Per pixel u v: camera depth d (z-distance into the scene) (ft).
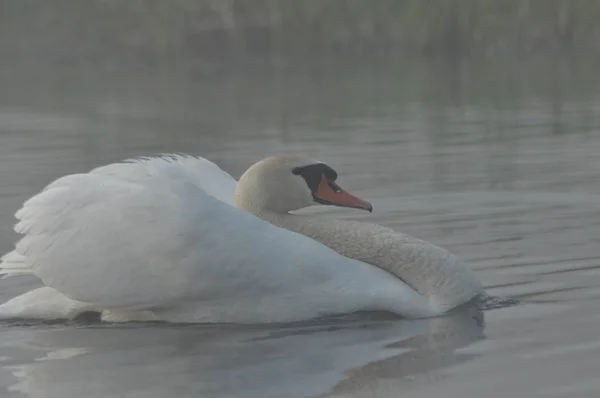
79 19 200.23
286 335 32.91
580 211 50.42
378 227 37.55
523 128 84.74
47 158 76.84
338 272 35.04
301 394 26.81
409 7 188.65
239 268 34.06
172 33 195.31
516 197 54.65
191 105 119.24
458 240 45.03
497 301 35.68
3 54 197.16
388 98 116.67
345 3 192.95
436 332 32.45
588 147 72.13
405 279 36.14
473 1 184.55
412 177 62.13
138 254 34.09
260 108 112.27
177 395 27.17
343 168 66.49
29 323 35.58
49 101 129.08
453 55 185.16
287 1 194.18
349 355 30.25
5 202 58.39
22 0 203.72
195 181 39.32
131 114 110.93
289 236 35.24
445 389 26.58
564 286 37.01
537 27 182.60
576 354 28.84
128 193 34.71
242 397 26.76
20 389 28.14
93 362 30.50
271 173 37.78
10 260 36.01
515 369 27.84
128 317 35.42
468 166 65.72
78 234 34.60
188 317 34.99
